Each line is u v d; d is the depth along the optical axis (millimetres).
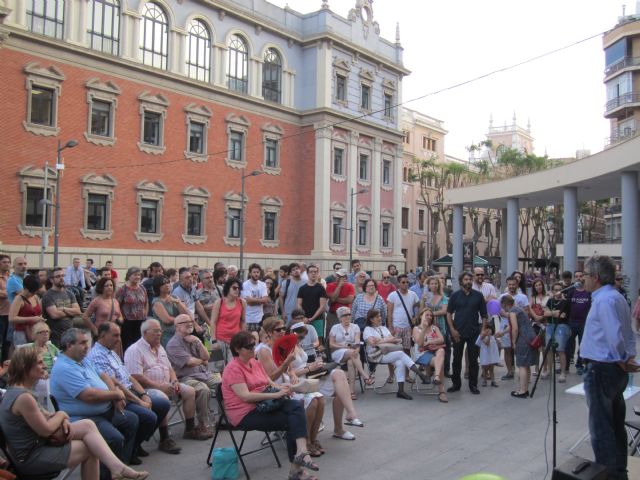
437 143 60750
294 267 12172
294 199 37094
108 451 5355
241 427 6238
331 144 37281
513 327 10180
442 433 7863
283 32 35844
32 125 24547
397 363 10000
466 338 10375
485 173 52812
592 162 22188
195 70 31578
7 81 23859
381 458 6859
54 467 5082
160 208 29484
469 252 31312
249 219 34281
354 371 9883
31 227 24469
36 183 24672
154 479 6133
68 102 25828
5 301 10352
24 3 24344
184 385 7484
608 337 5648
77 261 18156
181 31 30469
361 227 39906
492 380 10977
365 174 40562
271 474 6363
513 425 8266
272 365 7422
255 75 34656
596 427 5766
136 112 28469
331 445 7352
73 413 5969
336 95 37969
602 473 4582
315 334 10039
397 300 11453
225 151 32875
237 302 9492
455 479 6176
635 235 20141
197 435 7508
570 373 12211
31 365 5180
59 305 10109
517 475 6297
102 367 6605
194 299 11031
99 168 26953
